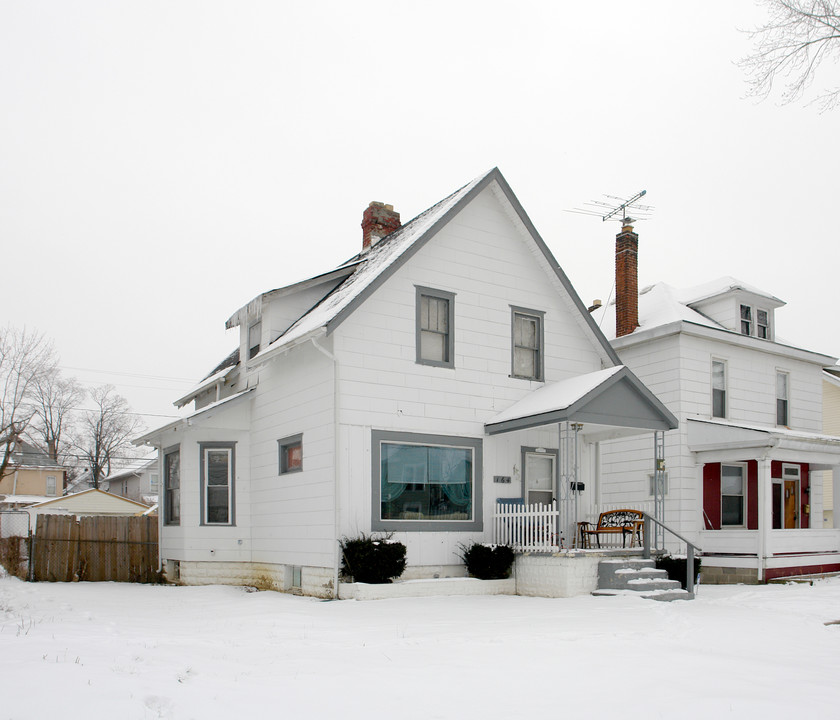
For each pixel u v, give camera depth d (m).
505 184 17.12
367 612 12.04
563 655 8.45
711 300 23.80
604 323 25.36
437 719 5.91
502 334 17.11
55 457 66.19
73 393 67.81
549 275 18.03
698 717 6.06
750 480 22.72
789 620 11.78
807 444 19.94
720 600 14.45
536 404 15.80
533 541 15.16
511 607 12.73
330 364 14.81
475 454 16.20
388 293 15.50
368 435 14.81
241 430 18.11
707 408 21.97
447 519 15.71
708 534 20.59
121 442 69.81
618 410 15.29
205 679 6.84
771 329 24.42
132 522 18.77
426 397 15.70
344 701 6.31
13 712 5.49
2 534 19.88
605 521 17.45
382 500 14.91
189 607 13.11
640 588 14.20
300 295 18.50
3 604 12.74
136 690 6.17
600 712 6.16
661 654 8.60
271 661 7.89
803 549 20.22
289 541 15.84
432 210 18.36
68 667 6.82
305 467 15.41
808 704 6.46
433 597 14.15
